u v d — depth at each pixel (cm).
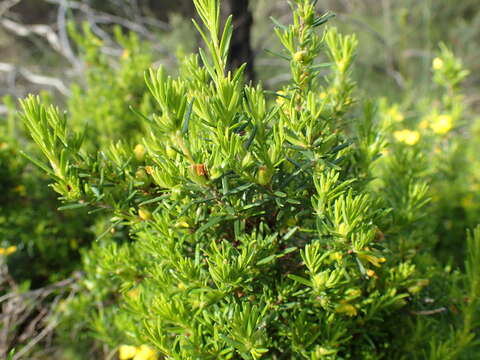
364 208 17
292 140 17
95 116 48
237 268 17
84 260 39
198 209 19
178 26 132
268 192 17
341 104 23
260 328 18
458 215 50
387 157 33
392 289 23
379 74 121
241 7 71
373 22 149
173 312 19
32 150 47
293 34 18
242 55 74
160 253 20
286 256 21
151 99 48
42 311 44
